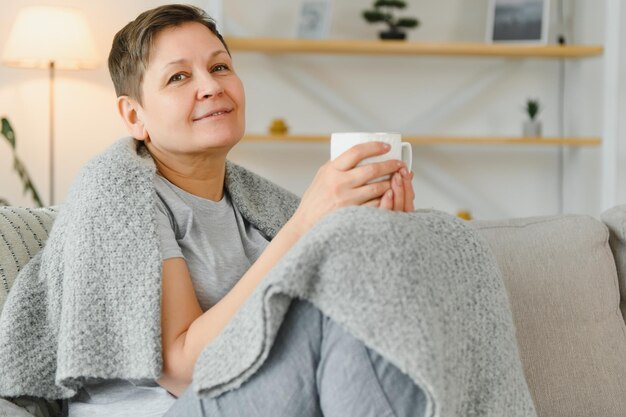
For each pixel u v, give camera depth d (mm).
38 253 1323
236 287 1136
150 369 1134
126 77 1347
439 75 3807
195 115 1306
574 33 3768
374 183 1116
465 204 3840
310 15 3504
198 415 1039
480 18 3773
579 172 3748
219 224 1394
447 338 967
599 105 3580
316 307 979
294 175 3762
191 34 1317
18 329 1233
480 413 1013
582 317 1438
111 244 1172
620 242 1552
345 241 953
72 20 3164
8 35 3480
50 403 1340
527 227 1512
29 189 3520
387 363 941
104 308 1160
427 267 967
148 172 1242
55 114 3543
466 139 3477
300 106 3746
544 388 1384
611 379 1415
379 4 3566
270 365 997
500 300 1050
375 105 3789
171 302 1192
